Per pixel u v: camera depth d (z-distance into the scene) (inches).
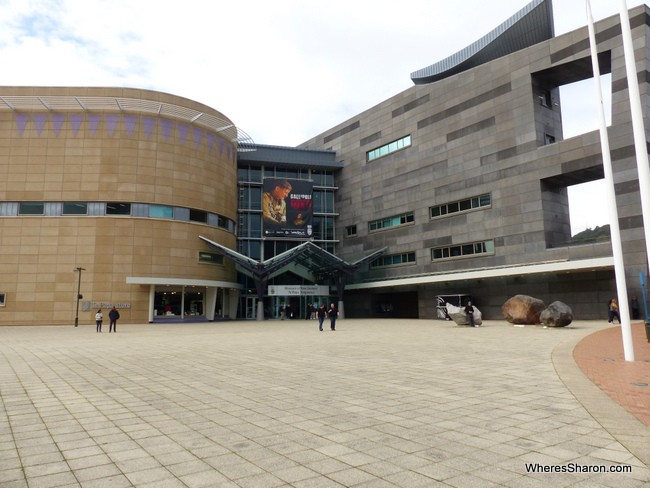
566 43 1465.3
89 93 1726.1
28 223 1669.5
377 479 173.0
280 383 386.0
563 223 1544.0
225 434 236.4
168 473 182.1
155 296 1744.6
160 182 1769.2
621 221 1269.7
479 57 1817.2
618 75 1328.7
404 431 237.0
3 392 356.8
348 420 261.1
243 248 2188.7
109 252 1683.1
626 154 1279.5
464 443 215.3
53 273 1648.6
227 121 2005.4
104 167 1717.5
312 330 1155.9
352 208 2285.9
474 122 1721.2
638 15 1314.0
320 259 2016.5
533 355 542.6
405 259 1982.0
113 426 254.8
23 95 1707.7
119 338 938.1
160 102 1785.2
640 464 184.1
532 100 1544.0
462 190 1740.9
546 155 1481.3
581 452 199.6
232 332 1105.4
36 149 1705.2
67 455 205.5
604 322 1163.9
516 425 244.4
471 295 1681.8
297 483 170.2
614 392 317.4
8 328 1422.2
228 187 2022.6
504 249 1579.7
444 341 761.0
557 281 1438.2
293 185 2160.4
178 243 1784.0
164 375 437.7
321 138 2544.3
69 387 377.1
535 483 166.4
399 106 2059.5
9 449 214.8
